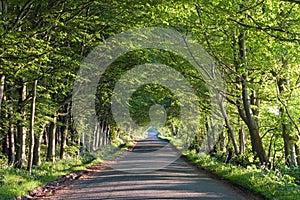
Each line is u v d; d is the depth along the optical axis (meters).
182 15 18.61
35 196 14.68
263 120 26.02
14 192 13.62
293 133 23.50
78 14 17.00
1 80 16.17
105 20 18.83
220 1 14.80
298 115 23.27
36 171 20.58
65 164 27.70
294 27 15.35
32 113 20.19
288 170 20.66
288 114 22.41
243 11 15.03
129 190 16.14
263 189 14.86
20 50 14.78
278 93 23.50
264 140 28.92
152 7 15.42
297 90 23.27
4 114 22.58
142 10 16.77
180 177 22.08
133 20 18.72
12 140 26.12
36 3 13.93
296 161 25.61
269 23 16.08
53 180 19.38
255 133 22.30
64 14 15.84
